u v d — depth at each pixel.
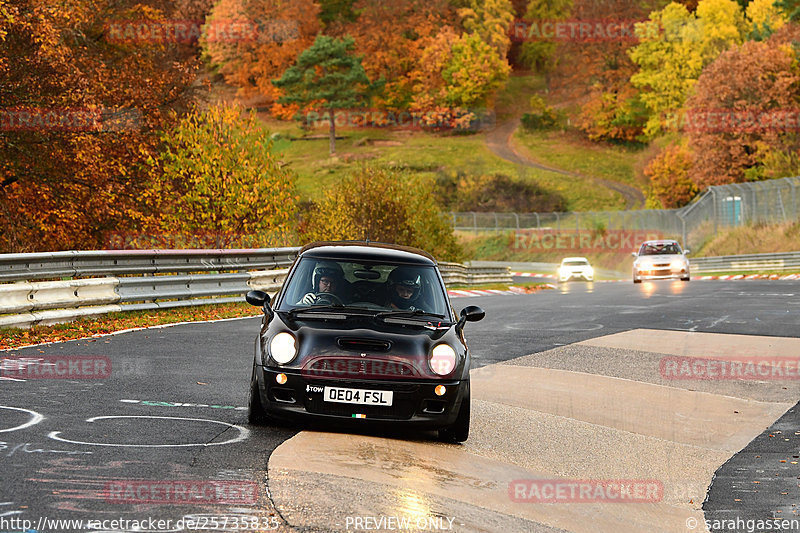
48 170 86.50
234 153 95.44
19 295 40.97
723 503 20.67
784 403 32.38
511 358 39.62
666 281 108.19
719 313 58.72
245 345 39.59
